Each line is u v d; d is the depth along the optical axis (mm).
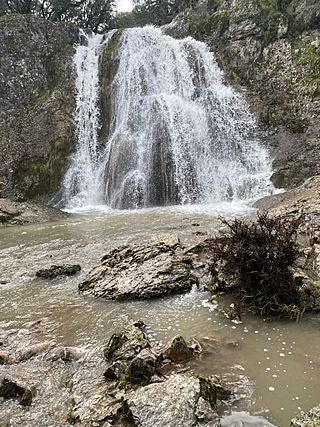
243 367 4000
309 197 11469
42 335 5059
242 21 22203
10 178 18609
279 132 18328
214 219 11781
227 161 18469
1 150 19156
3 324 5469
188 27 24844
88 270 7574
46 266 7988
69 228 12188
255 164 17688
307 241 7457
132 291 6047
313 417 2932
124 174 17812
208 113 19953
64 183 18844
